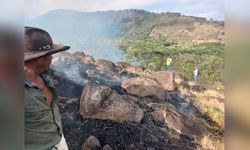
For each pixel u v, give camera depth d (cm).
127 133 219
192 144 218
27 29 183
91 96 216
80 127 217
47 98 187
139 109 221
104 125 219
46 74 192
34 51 180
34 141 170
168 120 220
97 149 216
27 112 168
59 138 188
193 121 220
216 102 216
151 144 219
